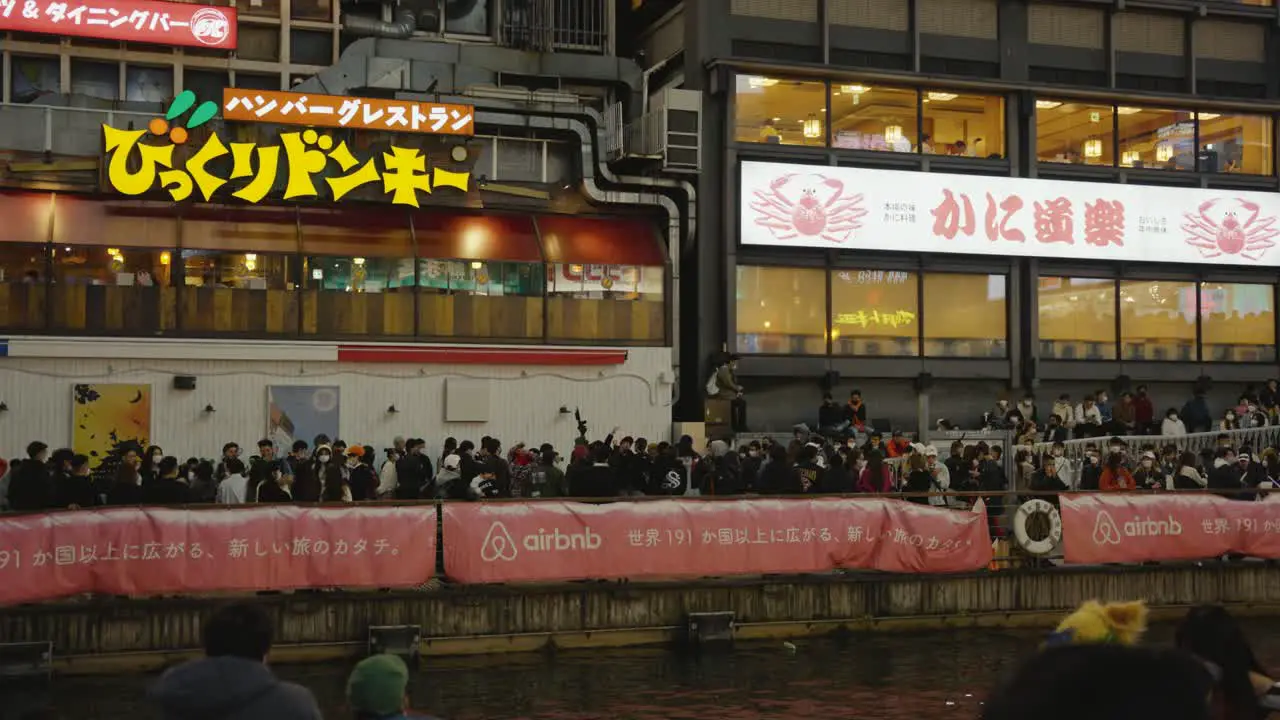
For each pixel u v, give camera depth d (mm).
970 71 32906
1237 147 34531
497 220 29047
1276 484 23484
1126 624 6141
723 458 21859
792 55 31766
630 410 28969
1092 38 33781
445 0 31281
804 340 31188
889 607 18859
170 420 26297
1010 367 32438
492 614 17250
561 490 20203
